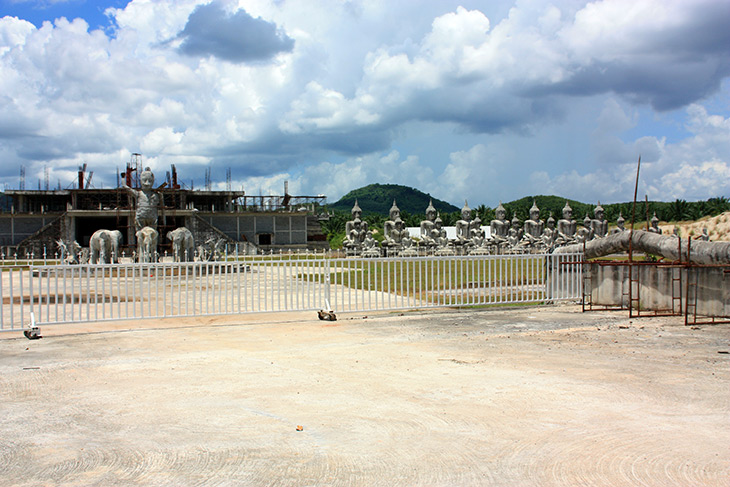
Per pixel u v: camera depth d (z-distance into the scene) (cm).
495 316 1545
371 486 499
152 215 3819
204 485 501
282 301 1984
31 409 718
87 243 7231
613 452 573
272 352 1072
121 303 1947
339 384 834
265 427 649
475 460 555
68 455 568
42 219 7069
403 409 713
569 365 949
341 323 1430
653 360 986
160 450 581
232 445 595
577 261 1794
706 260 1480
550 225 6556
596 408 714
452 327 1363
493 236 5934
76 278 3122
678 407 716
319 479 513
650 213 9969
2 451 579
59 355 1048
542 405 726
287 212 7844
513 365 952
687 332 1280
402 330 1322
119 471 530
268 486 499
